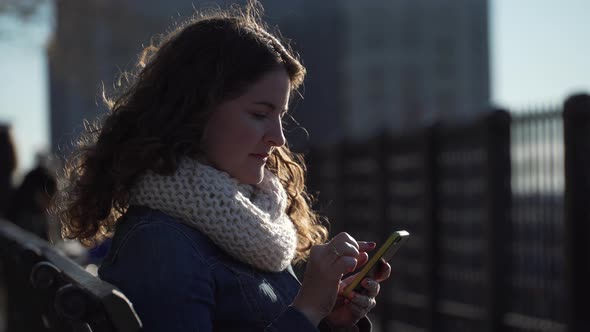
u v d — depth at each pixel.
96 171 1.91
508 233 6.32
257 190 1.99
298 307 1.75
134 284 1.67
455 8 62.69
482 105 63.66
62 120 43.94
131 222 1.79
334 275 1.76
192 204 1.77
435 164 7.46
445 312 7.29
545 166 5.91
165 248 1.71
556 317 5.80
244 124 1.84
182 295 1.66
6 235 3.84
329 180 10.11
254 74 1.84
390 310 8.48
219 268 1.77
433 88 61.28
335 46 56.97
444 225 7.41
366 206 8.98
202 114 1.83
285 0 46.09
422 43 60.94
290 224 2.06
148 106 1.88
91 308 1.48
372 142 8.75
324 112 56.88
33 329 2.96
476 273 6.83
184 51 1.88
